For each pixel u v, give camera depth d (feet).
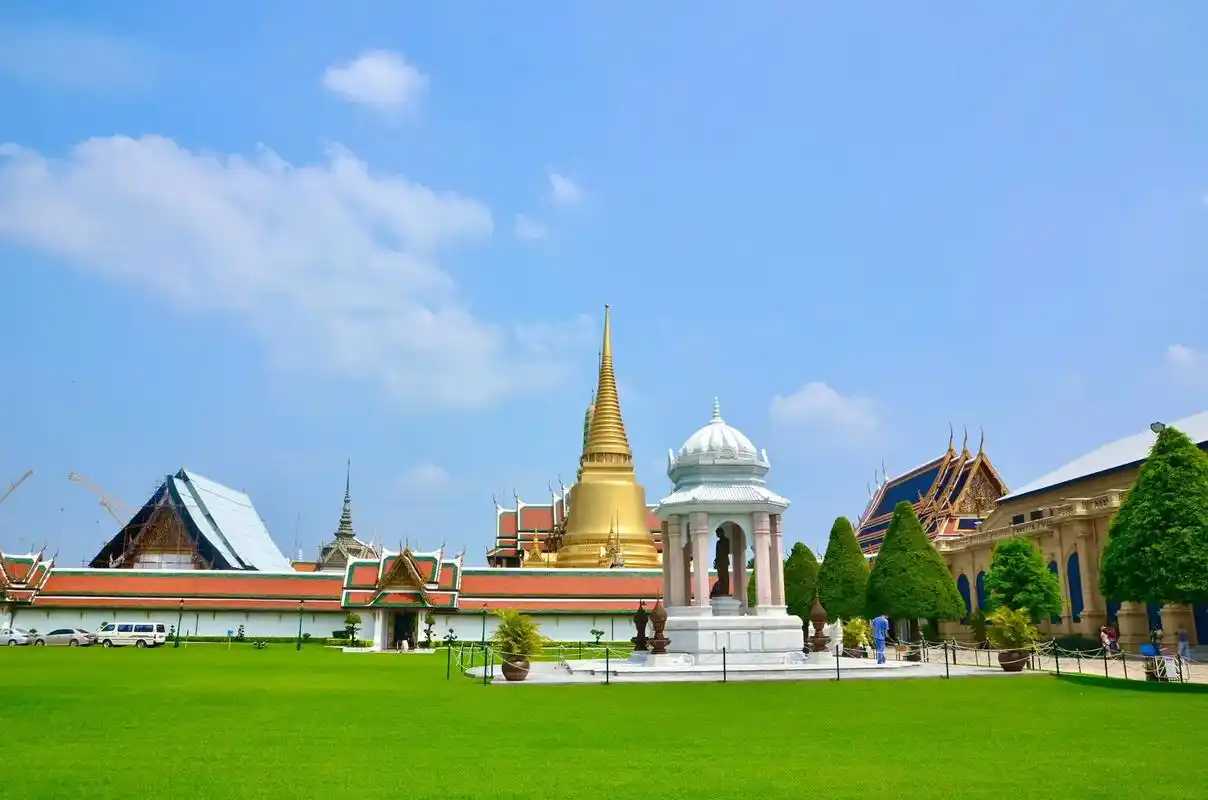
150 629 276.62
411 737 73.77
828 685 117.80
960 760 62.90
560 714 89.71
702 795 51.34
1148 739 72.59
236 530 384.06
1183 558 136.98
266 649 257.14
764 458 161.58
